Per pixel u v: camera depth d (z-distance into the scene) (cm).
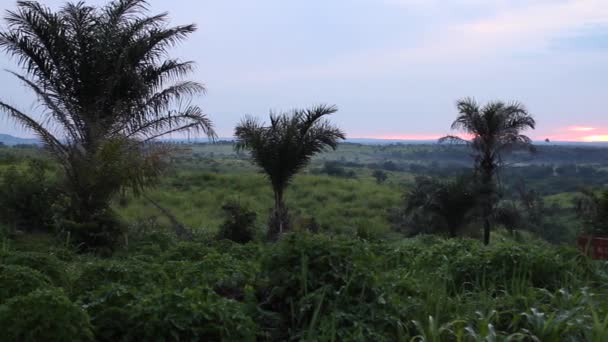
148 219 1645
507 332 426
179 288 506
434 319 418
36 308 339
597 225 1298
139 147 1317
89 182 1202
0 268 471
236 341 375
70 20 1422
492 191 1756
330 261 454
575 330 404
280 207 1589
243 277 536
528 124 1886
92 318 383
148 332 363
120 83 1468
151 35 1480
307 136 1552
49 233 1258
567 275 558
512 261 562
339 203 3247
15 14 1370
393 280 502
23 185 1298
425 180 1797
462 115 1889
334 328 390
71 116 1398
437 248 705
